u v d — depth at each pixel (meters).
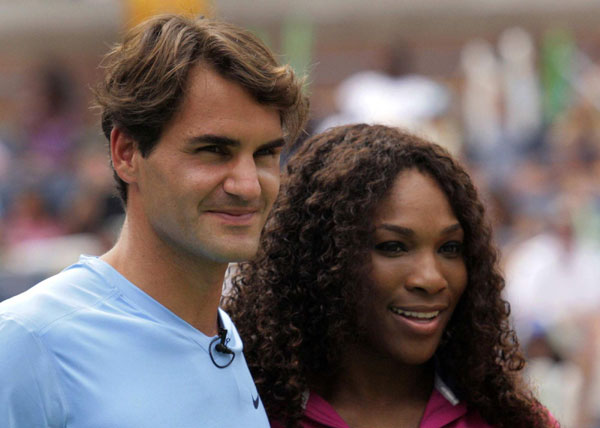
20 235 24.80
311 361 8.62
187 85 6.45
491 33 25.42
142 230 6.79
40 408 6.21
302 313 8.55
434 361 8.71
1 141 30.78
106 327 6.52
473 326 8.54
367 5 25.23
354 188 8.22
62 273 6.79
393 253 8.20
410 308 8.17
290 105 6.73
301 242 8.50
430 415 8.41
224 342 7.01
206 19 6.85
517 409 8.65
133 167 6.72
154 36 6.61
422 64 32.16
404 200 8.14
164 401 6.48
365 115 26.36
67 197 26.09
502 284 8.70
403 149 8.27
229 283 9.49
